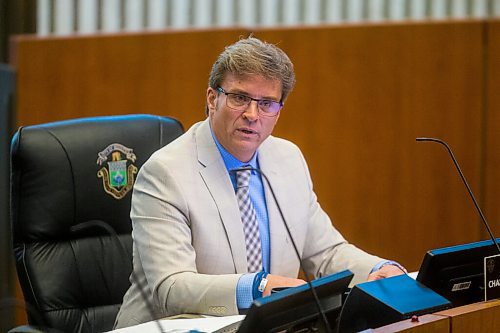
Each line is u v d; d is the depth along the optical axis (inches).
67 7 469.1
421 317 154.1
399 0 441.1
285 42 383.6
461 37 370.6
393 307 154.9
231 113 205.0
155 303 202.8
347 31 378.3
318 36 381.1
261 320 140.4
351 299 159.5
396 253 382.9
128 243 234.5
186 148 215.0
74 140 229.8
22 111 402.9
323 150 385.7
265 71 202.2
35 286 219.8
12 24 469.7
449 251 165.8
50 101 401.7
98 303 229.1
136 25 464.4
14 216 223.3
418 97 375.6
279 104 207.9
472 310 158.9
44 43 400.8
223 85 206.2
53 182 224.7
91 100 398.9
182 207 206.5
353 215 385.7
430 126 375.9
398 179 380.2
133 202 214.1
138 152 237.3
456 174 375.9
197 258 209.0
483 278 171.2
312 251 235.9
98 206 230.5
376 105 379.2
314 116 384.8
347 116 382.0
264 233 218.8
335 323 159.3
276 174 225.8
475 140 373.1
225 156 215.0
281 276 213.2
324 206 388.2
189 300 195.3
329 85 382.0
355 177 383.9
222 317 188.5
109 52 395.9
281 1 450.6
